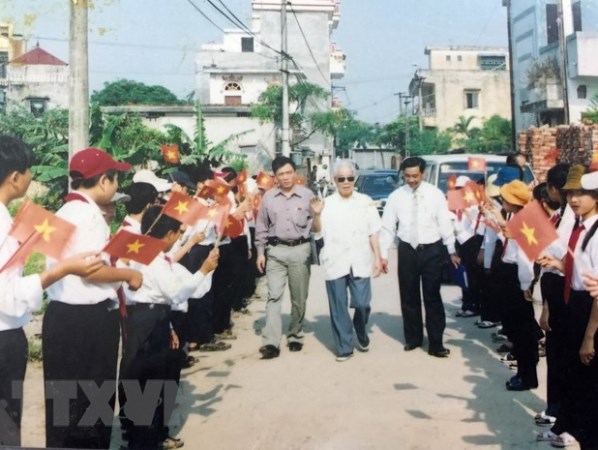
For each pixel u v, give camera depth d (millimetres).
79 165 3088
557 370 3830
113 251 2904
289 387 4816
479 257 6148
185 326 5160
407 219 5707
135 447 3594
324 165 31578
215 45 32188
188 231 5391
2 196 2754
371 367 5328
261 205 5785
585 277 2902
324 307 8055
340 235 5586
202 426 4062
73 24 5887
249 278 8133
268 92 24734
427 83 35062
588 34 20484
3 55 23562
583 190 3150
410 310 5809
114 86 30344
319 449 3672
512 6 23844
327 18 32312
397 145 40344
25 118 17016
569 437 3678
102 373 3119
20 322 2738
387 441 3770
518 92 23641
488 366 5293
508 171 5859
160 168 15523
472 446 3691
